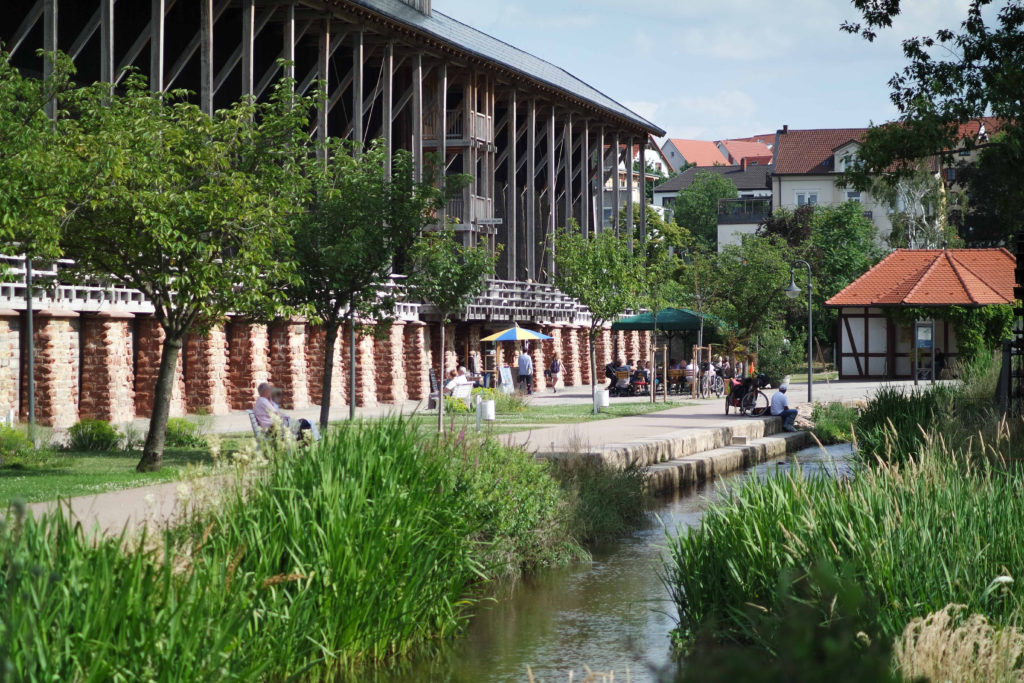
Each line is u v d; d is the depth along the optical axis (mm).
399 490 10195
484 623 11266
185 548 7727
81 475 17984
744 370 52375
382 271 25031
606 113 71688
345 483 9625
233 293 19125
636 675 9250
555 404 43594
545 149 75125
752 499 10000
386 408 42031
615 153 77250
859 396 43125
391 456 10383
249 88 40750
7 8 37094
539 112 68750
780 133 103875
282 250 20672
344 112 52938
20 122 17875
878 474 9828
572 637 10688
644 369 51844
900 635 7488
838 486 9609
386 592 9688
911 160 20375
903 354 57406
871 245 84000
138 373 34844
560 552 14586
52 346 30281
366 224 23859
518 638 10664
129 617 6348
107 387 32344
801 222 80812
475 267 27422
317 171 23875
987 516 9109
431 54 54156
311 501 9273
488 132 59750
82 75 40781
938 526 8812
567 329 66000
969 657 7039
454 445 13203
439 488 11180
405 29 49719
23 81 18281
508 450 14672
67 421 30969
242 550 7469
